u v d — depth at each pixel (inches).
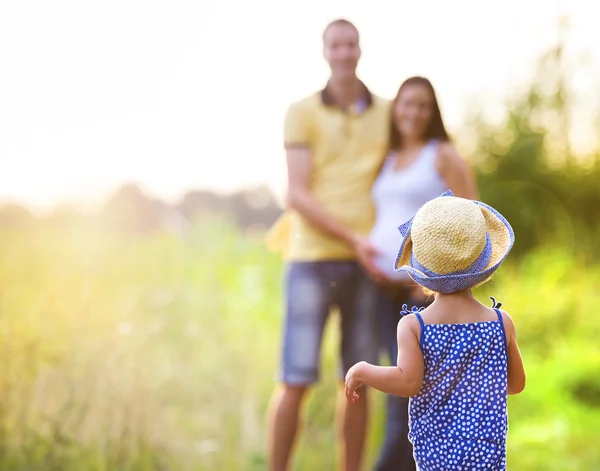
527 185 631.8
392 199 212.2
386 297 211.0
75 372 213.8
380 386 130.6
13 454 203.6
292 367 217.2
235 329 314.8
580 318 433.1
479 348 129.6
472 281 129.3
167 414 237.0
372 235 213.3
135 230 400.5
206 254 399.2
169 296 285.1
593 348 387.9
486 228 136.2
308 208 216.7
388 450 203.2
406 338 131.2
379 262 208.7
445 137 216.4
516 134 629.3
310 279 218.4
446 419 129.2
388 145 220.5
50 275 257.3
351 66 219.8
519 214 616.7
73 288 252.2
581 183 653.9
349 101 223.0
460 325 130.5
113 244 347.3
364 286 219.3
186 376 253.0
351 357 220.8
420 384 130.3
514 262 558.6
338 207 219.8
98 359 217.0
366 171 220.8
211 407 248.8
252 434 243.6
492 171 631.8
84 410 209.3
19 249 281.4
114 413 211.6
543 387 325.7
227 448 230.1
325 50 222.8
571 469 237.5
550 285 467.2
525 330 404.2
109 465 207.2
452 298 132.4
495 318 132.0
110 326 234.4
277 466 215.3
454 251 128.2
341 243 218.5
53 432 204.7
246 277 388.8
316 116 221.6
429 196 209.5
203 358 268.7
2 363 211.0
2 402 208.1
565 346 390.9
